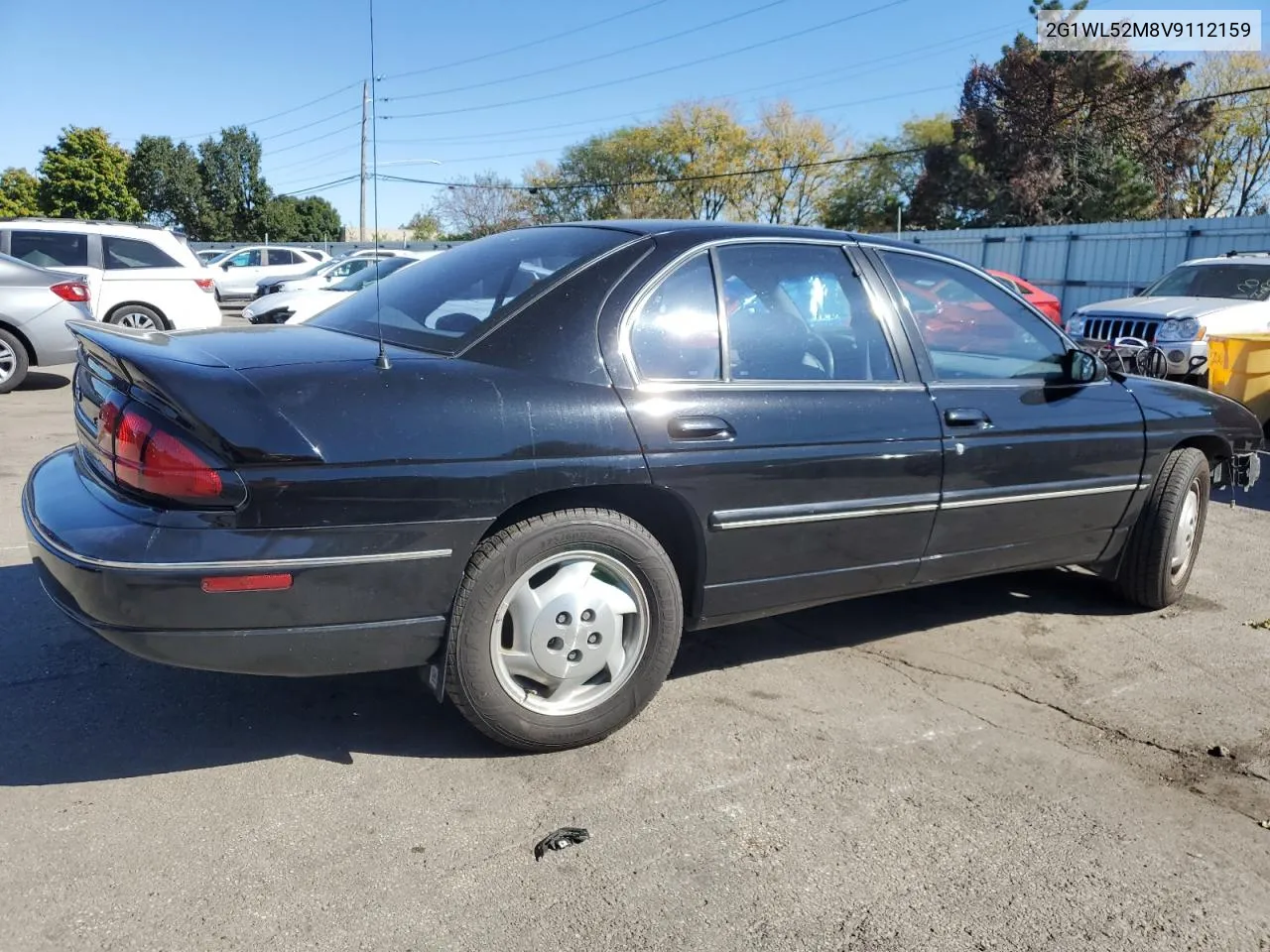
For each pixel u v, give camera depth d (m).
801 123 58.56
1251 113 42.34
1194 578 5.35
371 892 2.48
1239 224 18.52
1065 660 4.17
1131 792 3.13
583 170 61.84
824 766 3.20
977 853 2.77
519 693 3.07
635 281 3.22
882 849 2.77
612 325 3.13
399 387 2.79
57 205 46.75
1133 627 4.59
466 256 3.69
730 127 58.59
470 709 2.99
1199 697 3.86
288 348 2.97
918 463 3.65
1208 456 4.94
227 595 2.58
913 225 44.47
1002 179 41.16
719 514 3.24
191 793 2.88
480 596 2.90
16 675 3.59
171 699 3.46
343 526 2.66
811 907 2.50
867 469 3.52
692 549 3.34
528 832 2.77
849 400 3.53
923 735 3.45
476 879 2.55
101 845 2.62
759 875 2.62
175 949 2.25
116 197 47.66
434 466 2.75
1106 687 3.92
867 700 3.70
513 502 2.87
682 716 3.50
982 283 4.17
